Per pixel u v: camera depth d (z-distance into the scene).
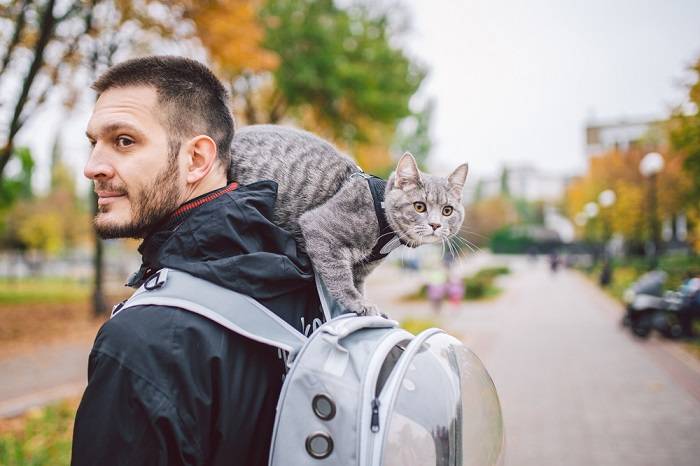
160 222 1.47
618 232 29.33
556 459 5.20
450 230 2.80
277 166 1.99
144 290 1.31
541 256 64.50
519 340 11.64
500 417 1.65
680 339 11.31
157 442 1.13
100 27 8.45
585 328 13.32
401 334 1.41
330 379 1.22
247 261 1.33
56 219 35.06
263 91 17.25
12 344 11.61
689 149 10.60
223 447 1.23
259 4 11.34
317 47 15.49
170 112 1.43
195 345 1.21
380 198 2.18
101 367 1.17
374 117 16.83
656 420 6.25
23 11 7.40
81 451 1.14
